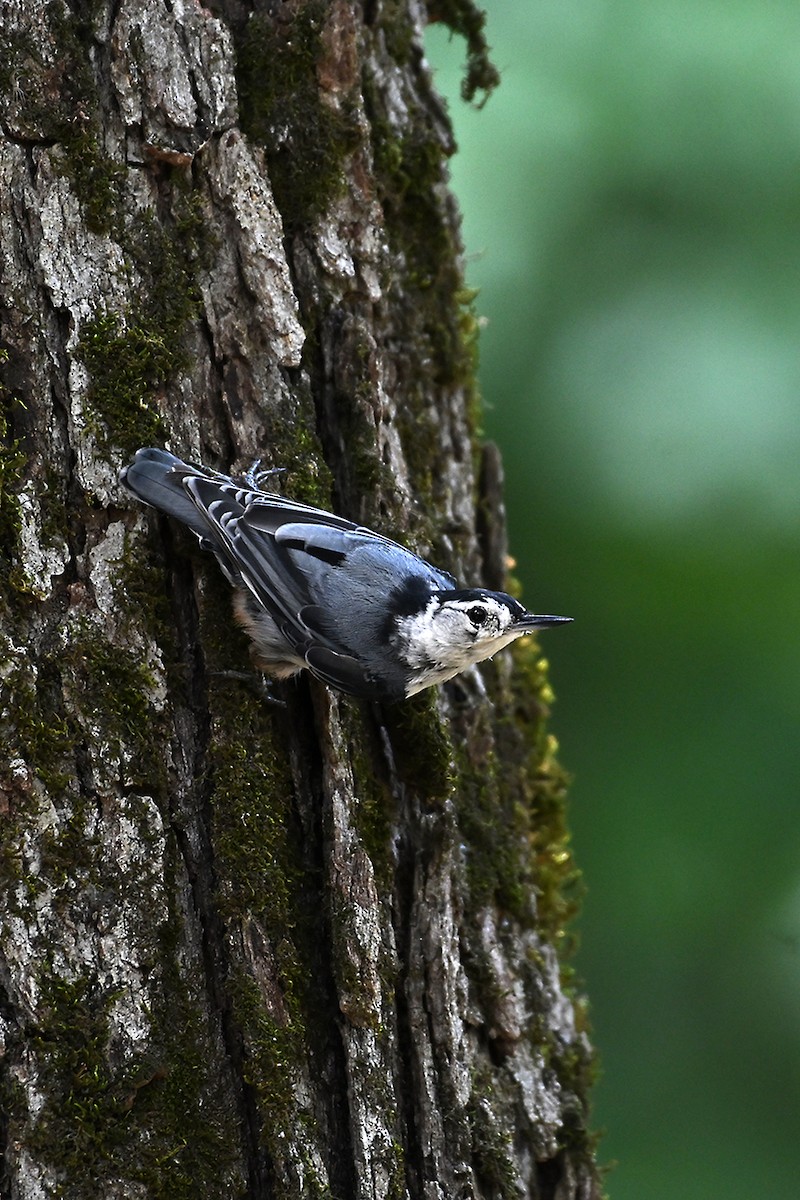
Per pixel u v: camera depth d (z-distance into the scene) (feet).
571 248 35.06
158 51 24.38
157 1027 22.29
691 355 34.83
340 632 24.72
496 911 27.61
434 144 28.94
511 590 32.24
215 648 24.27
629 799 38.75
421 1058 24.57
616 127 34.55
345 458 26.50
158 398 24.30
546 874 31.32
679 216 35.17
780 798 38.32
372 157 27.40
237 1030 22.80
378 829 25.02
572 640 39.50
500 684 30.48
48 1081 21.53
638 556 37.29
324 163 26.17
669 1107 38.04
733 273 34.99
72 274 23.67
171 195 24.61
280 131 25.90
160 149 24.27
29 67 23.56
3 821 21.99
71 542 23.39
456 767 27.17
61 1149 21.38
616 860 38.83
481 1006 26.32
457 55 33.99
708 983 38.60
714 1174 37.42
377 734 25.71
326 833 24.44
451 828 25.68
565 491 36.52
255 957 23.03
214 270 24.90
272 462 25.36
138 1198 21.61
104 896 22.35
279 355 25.35
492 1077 26.21
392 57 28.48
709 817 38.70
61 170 23.63
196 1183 22.02
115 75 24.11
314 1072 23.38
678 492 35.73
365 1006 23.71
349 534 25.43
